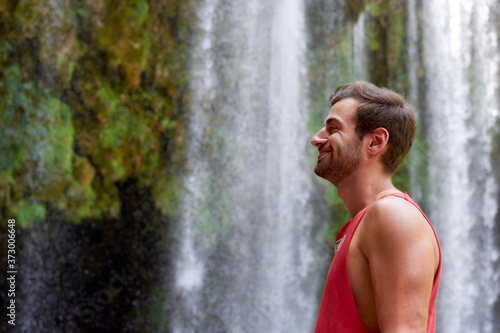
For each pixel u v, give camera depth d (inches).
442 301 378.0
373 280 44.3
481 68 404.8
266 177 352.8
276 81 359.6
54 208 304.7
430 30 398.0
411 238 43.1
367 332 45.4
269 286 345.1
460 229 391.2
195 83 343.6
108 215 322.3
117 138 325.7
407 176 383.9
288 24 365.1
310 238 359.3
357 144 50.5
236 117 350.0
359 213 48.6
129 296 321.4
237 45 352.2
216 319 331.6
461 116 397.4
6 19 295.9
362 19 384.5
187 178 339.0
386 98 50.9
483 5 409.1
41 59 303.7
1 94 293.0
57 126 307.0
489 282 394.0
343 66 375.9
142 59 333.1
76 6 315.0
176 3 339.6
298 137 362.0
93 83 319.3
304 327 350.6
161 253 330.6
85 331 307.9
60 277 303.7
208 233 338.0
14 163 293.4
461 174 394.9
